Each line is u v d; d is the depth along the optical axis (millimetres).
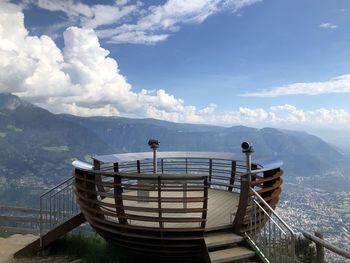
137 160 9180
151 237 5582
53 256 7785
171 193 9086
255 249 5539
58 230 7812
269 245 5277
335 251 4723
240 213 5891
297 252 7500
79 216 7832
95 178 6715
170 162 10023
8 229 10539
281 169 7000
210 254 5434
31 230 10391
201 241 5621
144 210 5527
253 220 5992
